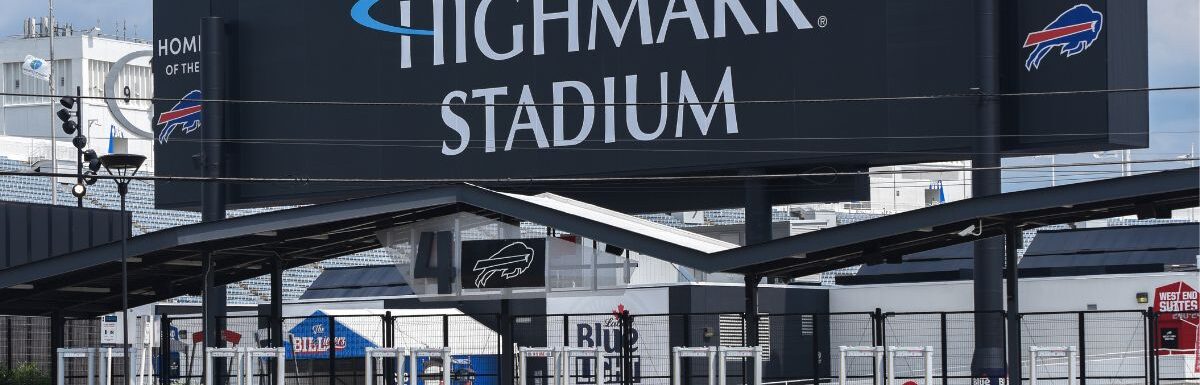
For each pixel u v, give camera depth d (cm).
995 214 4447
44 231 7469
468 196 5119
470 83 8469
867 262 5312
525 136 8300
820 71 7481
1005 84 7188
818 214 14925
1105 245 7931
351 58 8856
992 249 6862
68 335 6244
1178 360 6894
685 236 5359
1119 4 7012
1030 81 7125
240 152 9188
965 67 7088
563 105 7538
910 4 7262
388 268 9431
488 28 8438
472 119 8469
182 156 9425
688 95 7825
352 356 6406
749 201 7756
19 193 14450
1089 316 7206
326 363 6762
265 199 9112
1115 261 7719
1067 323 7275
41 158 15488
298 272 12531
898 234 4550
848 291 7962
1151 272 7394
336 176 8862
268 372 5609
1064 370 7131
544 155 8238
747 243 7750
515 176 8306
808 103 7512
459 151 8494
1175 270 7319
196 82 9388
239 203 9206
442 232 5278
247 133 9175
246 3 9231
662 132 7888
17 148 16300
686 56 7844
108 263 5297
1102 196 4325
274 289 5606
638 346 7200
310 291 9638
